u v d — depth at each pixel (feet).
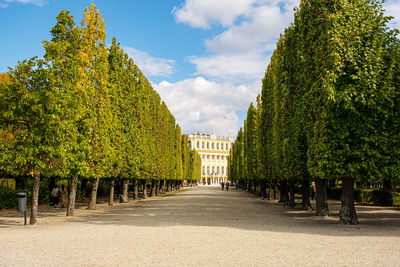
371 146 46.62
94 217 59.06
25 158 46.29
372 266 22.11
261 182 137.49
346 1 49.44
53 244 31.04
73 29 58.34
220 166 500.74
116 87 90.79
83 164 56.29
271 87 103.35
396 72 47.14
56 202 85.15
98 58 73.05
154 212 67.77
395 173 46.47
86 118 58.85
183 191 210.59
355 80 45.75
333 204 92.94
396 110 47.06
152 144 123.34
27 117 47.24
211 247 29.09
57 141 48.52
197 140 490.90
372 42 47.62
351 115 46.65
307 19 57.52
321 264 22.71
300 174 62.75
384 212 67.46
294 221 51.08
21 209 47.16
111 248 28.89
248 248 28.53
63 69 51.16
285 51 77.15
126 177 95.55
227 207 80.59
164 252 27.04
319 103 49.32
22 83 48.16
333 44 46.75
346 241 31.73
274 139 90.94
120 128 92.38
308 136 54.24
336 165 45.68
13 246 30.12
